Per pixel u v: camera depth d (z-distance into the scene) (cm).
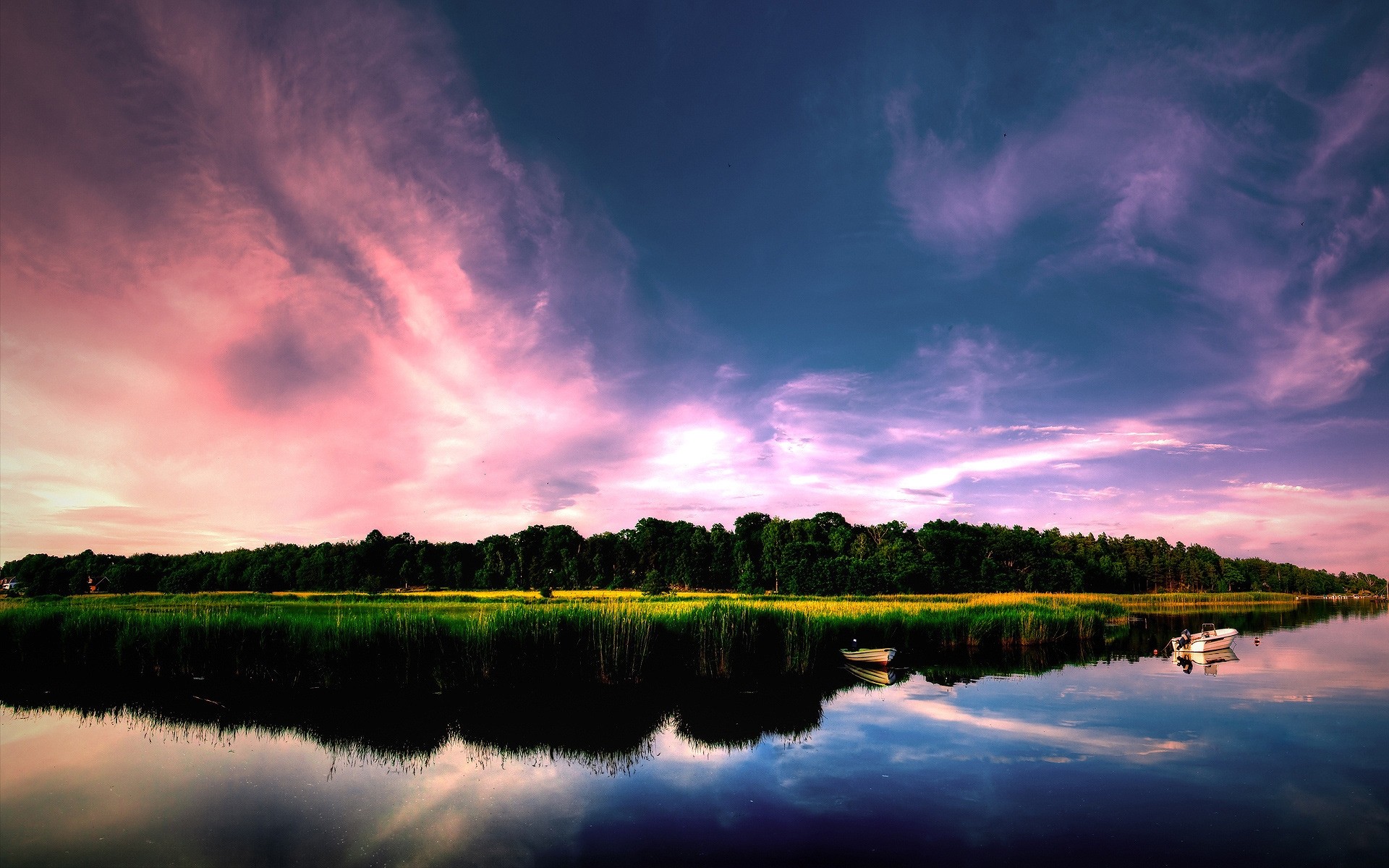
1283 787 1653
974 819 1471
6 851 1264
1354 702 2562
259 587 10094
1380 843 1355
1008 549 11194
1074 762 1845
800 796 1598
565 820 1458
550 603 3722
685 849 1326
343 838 1348
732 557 11125
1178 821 1460
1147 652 4003
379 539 11619
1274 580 16762
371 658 2558
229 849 1288
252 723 2139
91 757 1806
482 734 2045
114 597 6425
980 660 3625
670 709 2347
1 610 3103
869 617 3791
